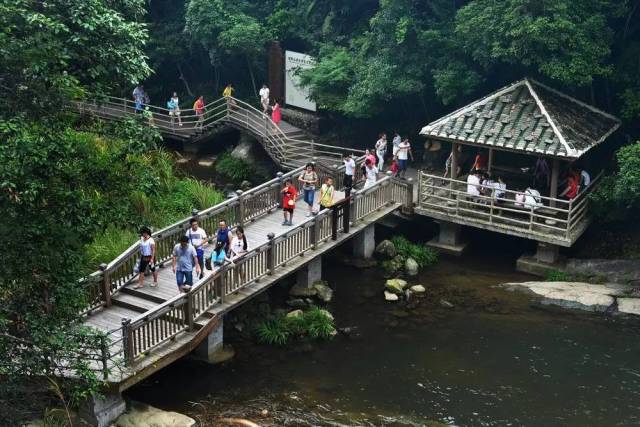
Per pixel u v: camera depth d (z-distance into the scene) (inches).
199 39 1363.2
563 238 858.8
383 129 1230.9
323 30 1291.8
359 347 734.5
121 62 474.9
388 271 901.2
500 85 1075.3
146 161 946.1
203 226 798.5
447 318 796.0
